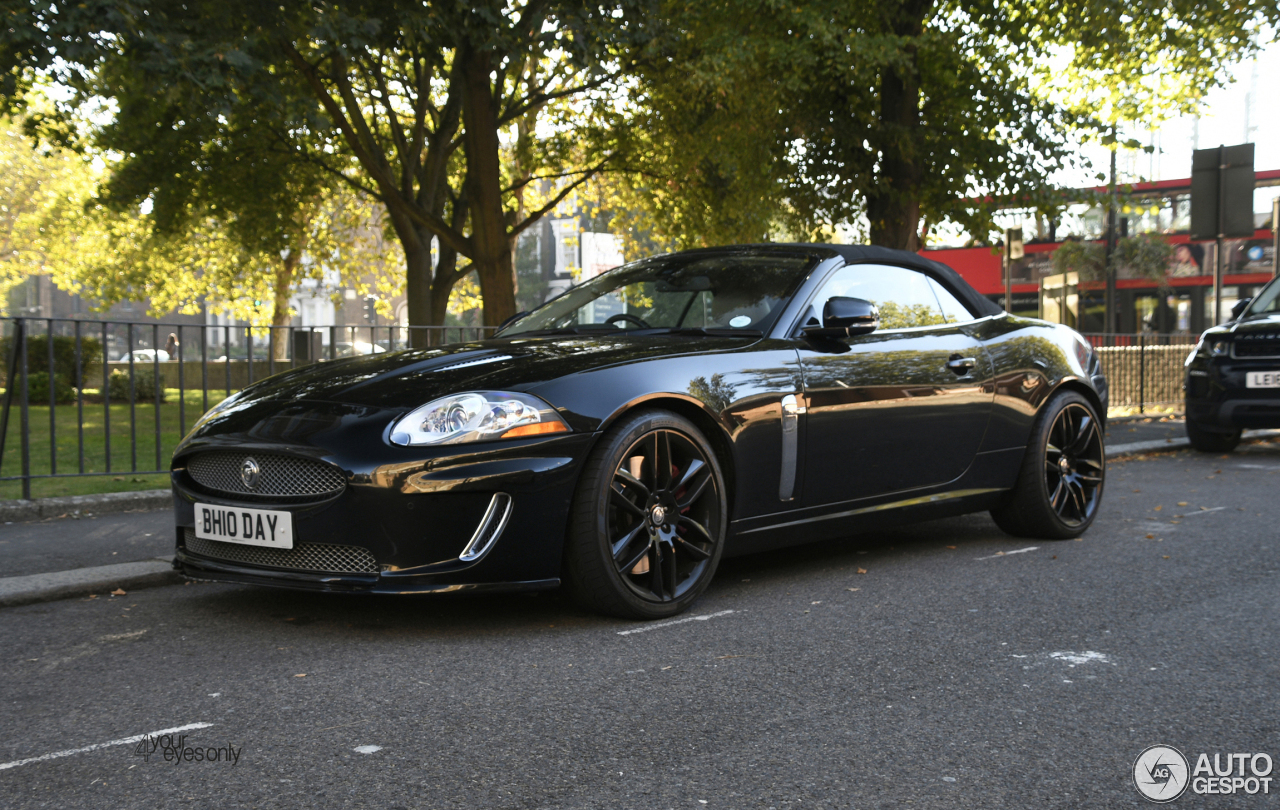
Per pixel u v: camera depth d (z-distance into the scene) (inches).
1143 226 879.7
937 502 173.5
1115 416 485.7
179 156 616.7
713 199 613.0
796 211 608.4
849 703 102.6
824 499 154.9
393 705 101.4
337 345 285.9
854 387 156.5
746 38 461.7
